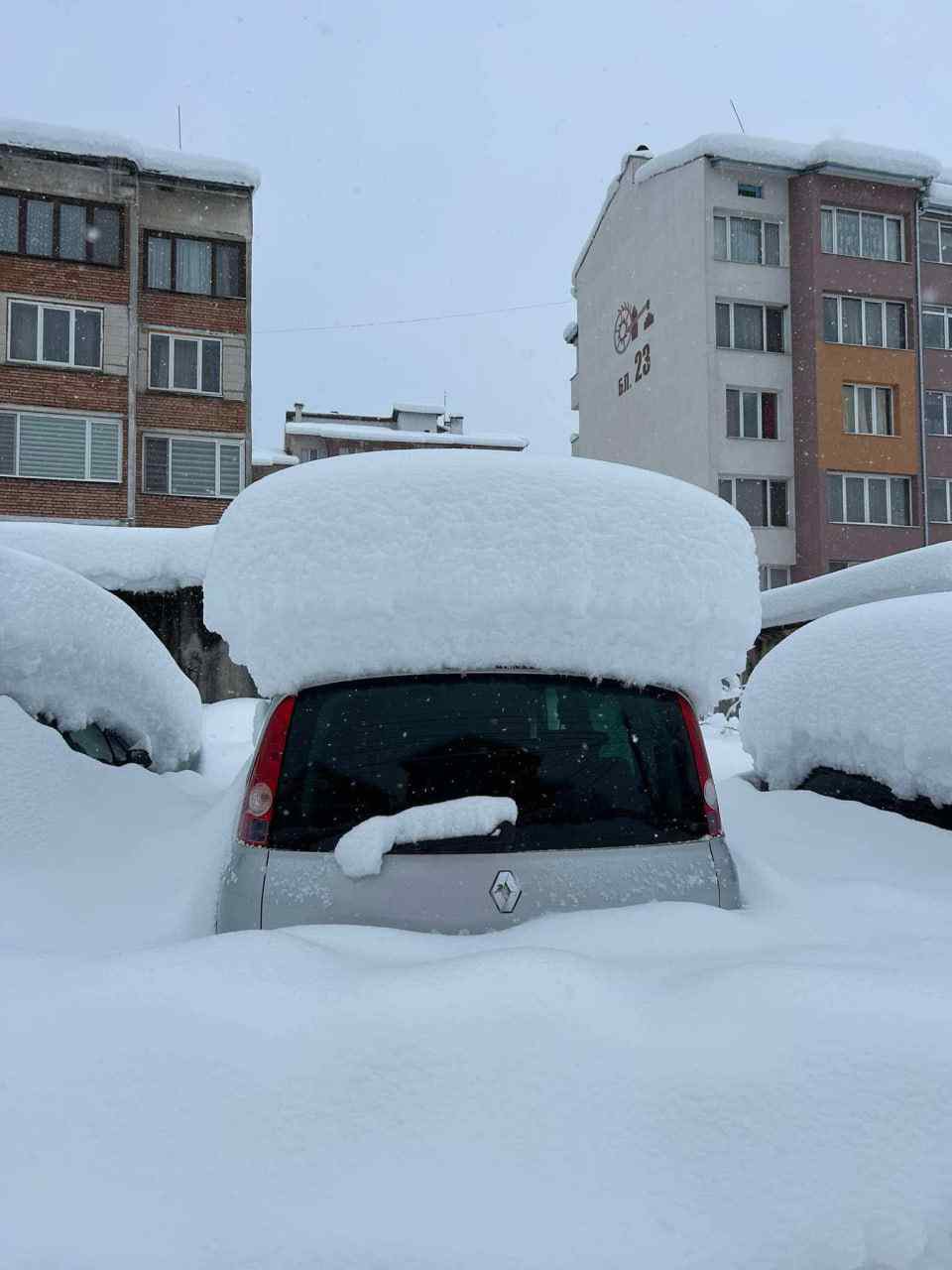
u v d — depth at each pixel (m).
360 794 2.38
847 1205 1.52
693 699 2.77
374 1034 1.73
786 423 28.70
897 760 3.98
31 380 23.80
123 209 24.75
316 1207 1.47
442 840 2.34
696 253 28.61
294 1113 1.61
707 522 2.63
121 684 5.00
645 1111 1.62
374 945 2.12
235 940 2.04
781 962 2.00
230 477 25.69
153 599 17.80
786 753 4.73
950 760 3.72
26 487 23.66
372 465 2.53
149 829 3.66
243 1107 1.61
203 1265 1.39
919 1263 1.47
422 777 2.40
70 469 24.05
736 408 28.59
